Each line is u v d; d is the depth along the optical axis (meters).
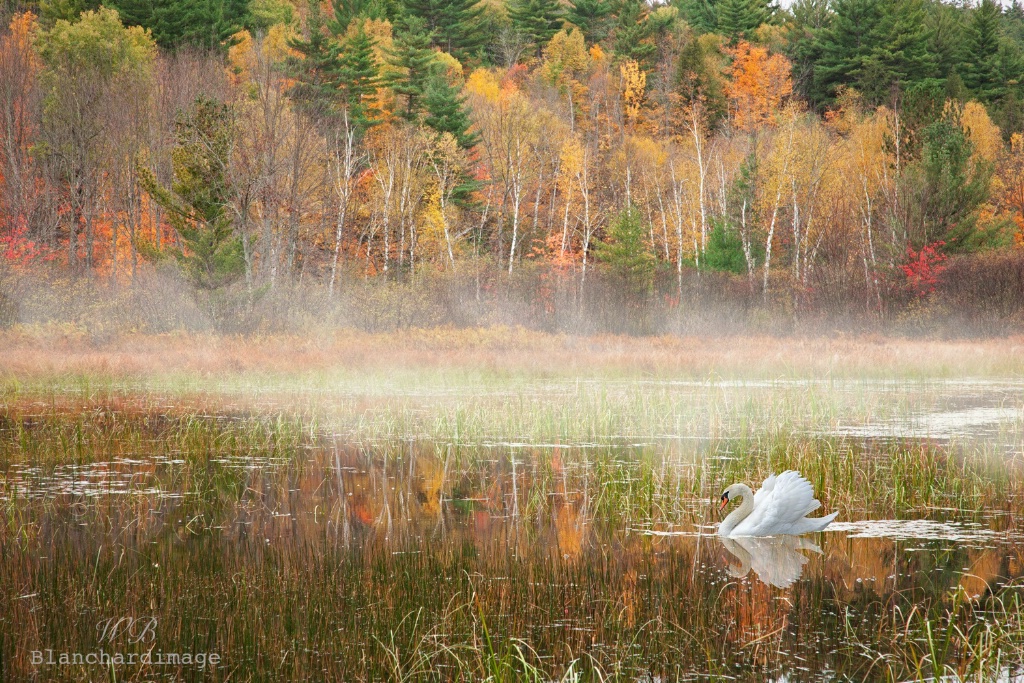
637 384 20.52
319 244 46.78
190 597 6.60
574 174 52.22
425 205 50.56
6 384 19.73
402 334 30.45
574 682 5.05
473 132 55.88
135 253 42.22
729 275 46.84
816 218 49.91
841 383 21.22
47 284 32.72
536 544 7.95
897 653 5.57
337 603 6.48
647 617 6.18
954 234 40.41
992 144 54.62
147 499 9.58
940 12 76.44
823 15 82.12
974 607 6.28
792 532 8.19
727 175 56.06
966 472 10.66
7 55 46.72
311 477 10.77
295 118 39.00
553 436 13.64
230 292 29.77
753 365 23.88
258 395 18.78
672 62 73.62
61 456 11.95
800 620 6.11
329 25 64.69
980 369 23.47
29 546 7.85
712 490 10.00
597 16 81.69
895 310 37.59
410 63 57.41
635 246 40.69
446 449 12.58
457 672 5.40
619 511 9.11
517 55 77.19
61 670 5.41
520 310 36.00
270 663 5.52
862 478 10.41
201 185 29.59
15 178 43.22
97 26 51.44
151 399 17.84
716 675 5.29
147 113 45.41
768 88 67.50
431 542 8.02
